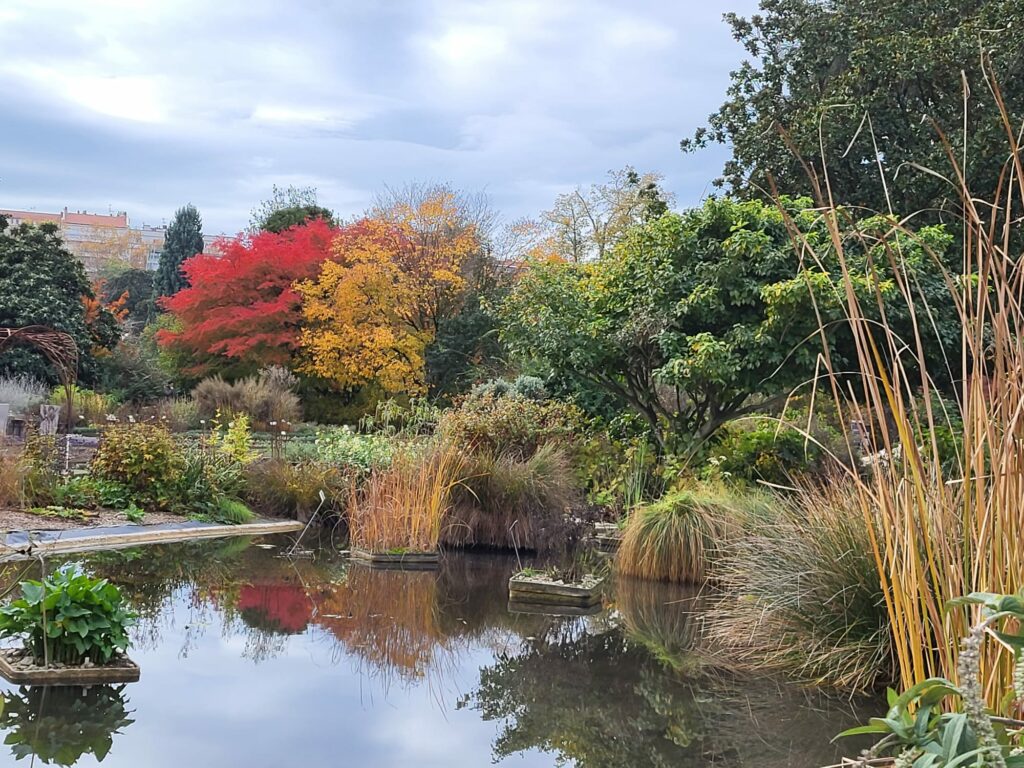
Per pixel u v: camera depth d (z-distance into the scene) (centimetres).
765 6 1770
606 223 2833
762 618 532
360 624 622
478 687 478
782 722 418
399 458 1005
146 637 556
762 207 1098
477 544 1008
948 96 1467
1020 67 1432
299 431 2067
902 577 221
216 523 1095
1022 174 186
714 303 1034
